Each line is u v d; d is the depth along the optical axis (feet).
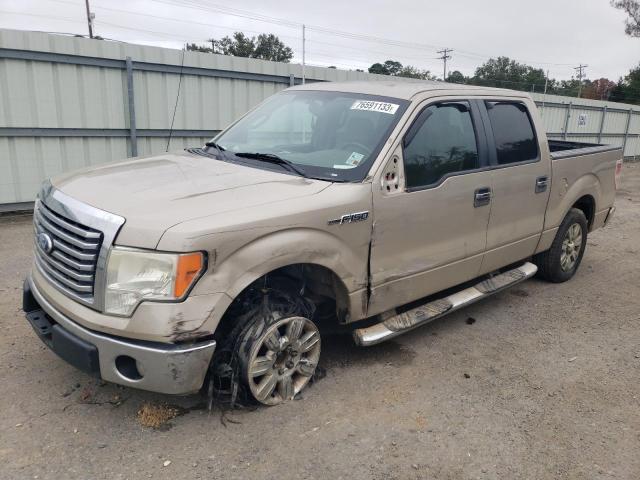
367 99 13.76
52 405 11.02
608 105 71.36
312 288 12.34
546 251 19.31
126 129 31.40
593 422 11.52
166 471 9.35
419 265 13.26
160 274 9.05
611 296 19.35
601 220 21.29
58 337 9.99
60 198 10.58
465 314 17.13
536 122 17.11
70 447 9.82
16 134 27.78
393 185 12.31
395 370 13.19
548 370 13.70
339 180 11.75
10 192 28.25
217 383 10.94
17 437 10.01
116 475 9.20
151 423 10.53
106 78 30.07
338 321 12.41
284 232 10.28
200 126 34.17
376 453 10.12
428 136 13.32
